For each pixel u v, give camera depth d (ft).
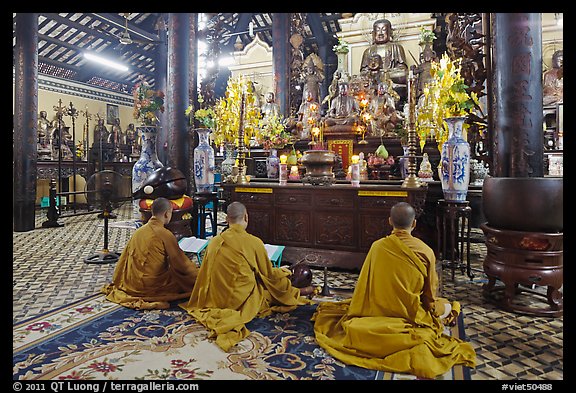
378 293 9.37
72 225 31.24
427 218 18.25
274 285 12.25
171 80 23.67
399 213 9.77
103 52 52.08
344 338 9.46
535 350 9.61
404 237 9.64
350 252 16.71
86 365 8.81
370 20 47.96
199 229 21.56
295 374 8.39
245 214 12.11
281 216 18.08
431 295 9.46
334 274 16.42
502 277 12.37
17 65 28.02
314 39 57.98
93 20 45.62
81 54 50.34
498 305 12.66
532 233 11.78
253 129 22.44
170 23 23.70
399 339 8.68
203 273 11.82
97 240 24.84
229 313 10.82
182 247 16.88
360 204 16.51
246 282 11.39
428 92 18.02
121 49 53.36
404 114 27.14
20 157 28.07
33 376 8.33
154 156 24.95
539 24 14.40
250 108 22.26
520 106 14.39
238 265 11.34
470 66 20.02
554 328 10.94
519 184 11.98
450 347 9.14
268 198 18.34
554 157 35.35
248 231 18.75
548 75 39.40
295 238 17.80
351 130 26.43
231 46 62.64
